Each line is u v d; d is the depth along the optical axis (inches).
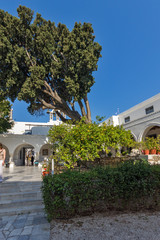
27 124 1041.5
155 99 580.4
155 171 172.2
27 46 477.7
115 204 163.3
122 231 131.4
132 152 399.2
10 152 655.1
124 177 163.8
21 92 467.8
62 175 161.2
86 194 154.9
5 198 208.2
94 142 276.7
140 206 170.1
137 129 666.8
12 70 449.7
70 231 134.2
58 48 508.7
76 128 283.0
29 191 227.6
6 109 577.3
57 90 589.3
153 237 121.8
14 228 146.9
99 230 134.0
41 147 745.6
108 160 308.2
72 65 482.0
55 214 152.2
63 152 275.4
